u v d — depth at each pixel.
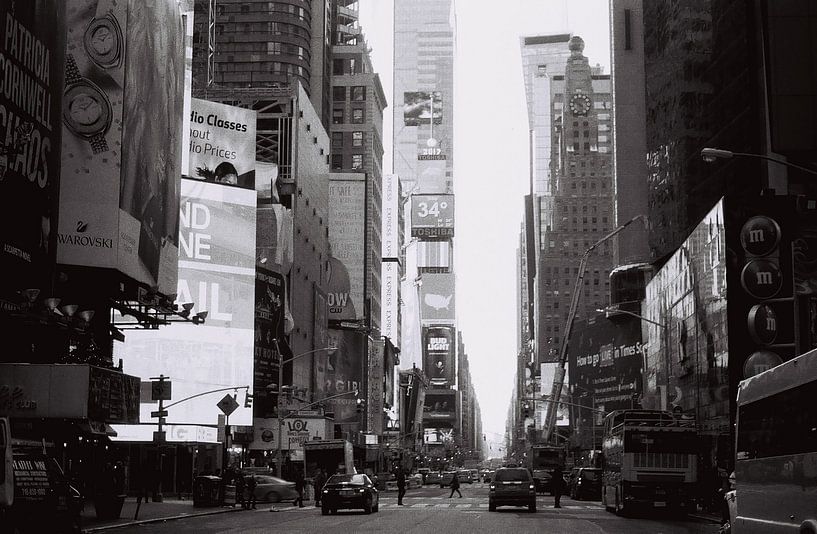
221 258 106.50
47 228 48.22
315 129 156.62
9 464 23.03
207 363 102.88
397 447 196.12
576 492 74.56
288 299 133.62
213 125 121.12
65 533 26.42
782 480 19.17
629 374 167.62
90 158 59.72
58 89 49.78
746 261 70.12
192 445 97.06
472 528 36.03
